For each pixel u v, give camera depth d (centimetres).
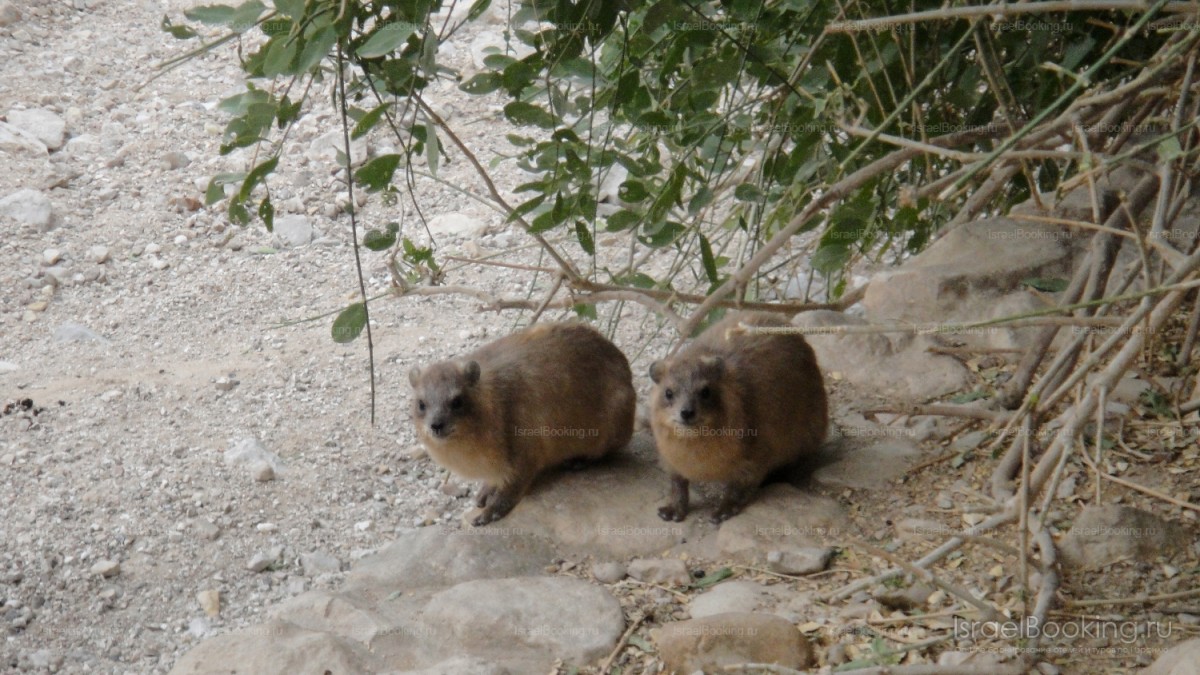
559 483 577
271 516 571
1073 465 514
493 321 768
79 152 951
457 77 505
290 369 709
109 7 1172
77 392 676
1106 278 471
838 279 737
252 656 440
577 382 571
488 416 546
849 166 617
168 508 571
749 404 524
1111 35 561
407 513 579
